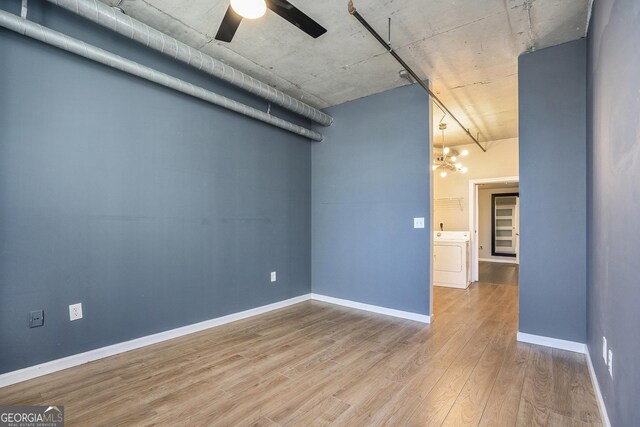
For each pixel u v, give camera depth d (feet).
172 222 10.12
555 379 7.53
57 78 7.80
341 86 12.86
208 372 7.83
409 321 12.02
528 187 9.87
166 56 10.02
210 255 11.21
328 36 9.34
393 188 12.94
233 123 12.09
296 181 14.89
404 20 8.48
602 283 6.31
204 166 11.08
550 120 9.59
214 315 11.32
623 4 4.69
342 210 14.52
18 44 7.22
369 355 8.91
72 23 8.05
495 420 6.00
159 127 9.82
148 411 6.21
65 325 7.89
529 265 9.82
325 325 11.52
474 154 21.98
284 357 8.75
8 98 7.09
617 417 4.96
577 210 9.15
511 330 11.00
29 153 7.38
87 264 8.27
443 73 11.57
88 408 6.27
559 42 9.43
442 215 23.24
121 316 8.91
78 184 8.13
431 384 7.32
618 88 5.01
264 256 13.26
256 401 6.60
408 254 12.48
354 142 14.19
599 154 6.70
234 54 10.43
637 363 3.99
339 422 5.94
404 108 12.74
